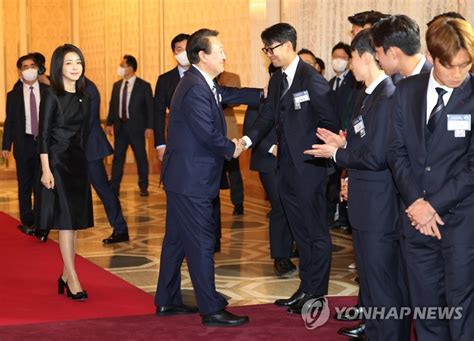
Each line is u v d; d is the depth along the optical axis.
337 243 7.80
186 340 4.66
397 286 4.06
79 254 7.40
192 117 4.76
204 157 4.86
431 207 3.52
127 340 4.68
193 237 4.88
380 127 3.93
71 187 5.57
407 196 3.63
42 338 4.74
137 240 8.09
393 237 4.02
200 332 4.82
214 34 4.88
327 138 4.22
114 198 7.94
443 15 4.18
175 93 4.93
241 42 11.09
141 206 10.47
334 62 7.75
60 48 5.54
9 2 16.95
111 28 15.98
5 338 4.75
